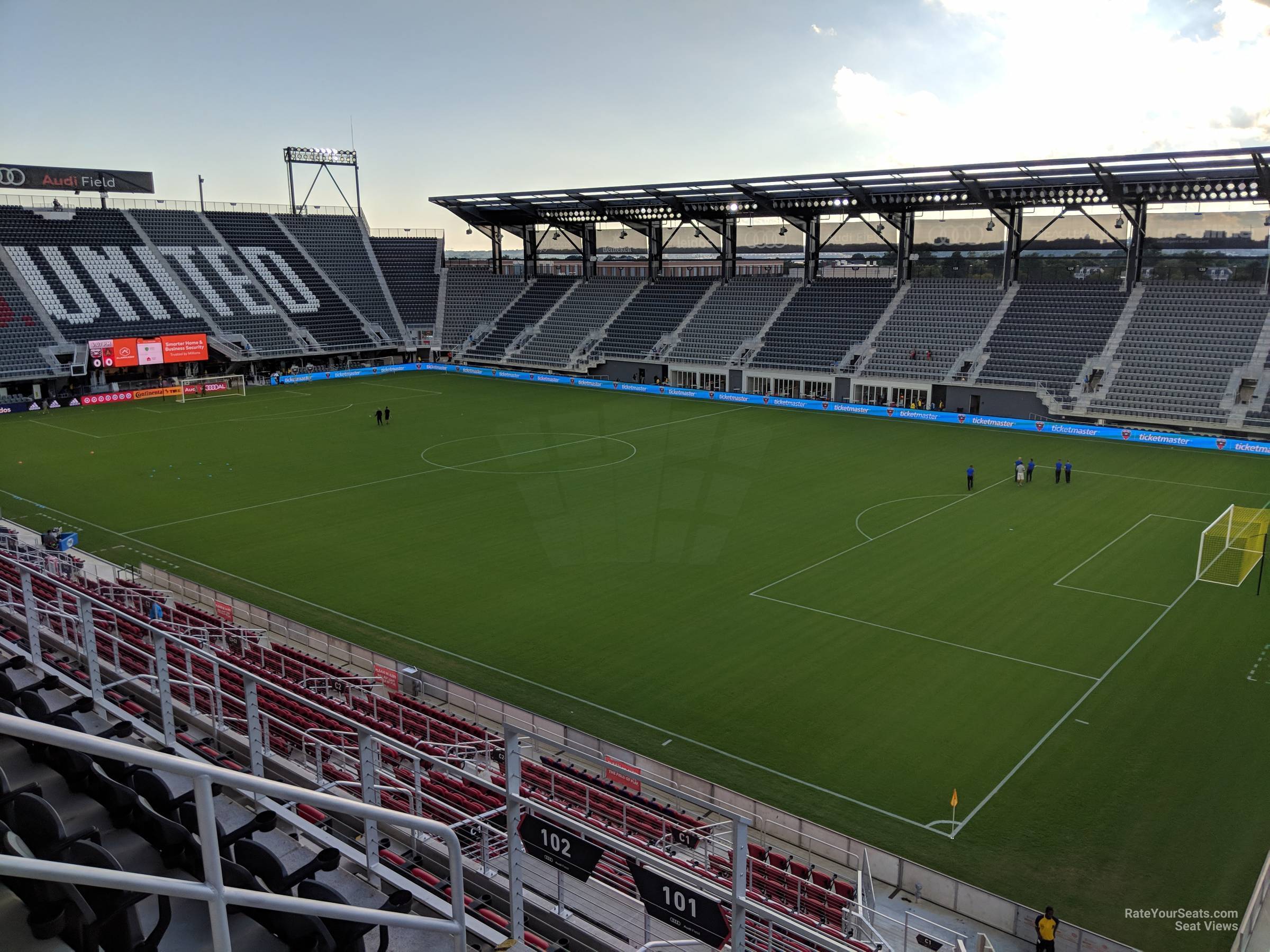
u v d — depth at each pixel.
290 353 88.50
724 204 80.94
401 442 58.00
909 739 22.36
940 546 36.75
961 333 71.75
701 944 10.43
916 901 16.39
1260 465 51.03
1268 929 14.64
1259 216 64.75
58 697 10.99
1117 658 26.55
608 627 29.06
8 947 5.12
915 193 68.75
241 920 6.71
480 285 103.88
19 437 59.97
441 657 27.11
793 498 44.00
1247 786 20.11
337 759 16.84
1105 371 63.81
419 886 8.39
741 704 24.14
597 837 8.06
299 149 100.81
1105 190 62.59
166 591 31.45
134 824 7.48
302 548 37.16
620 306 91.56
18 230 81.81
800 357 76.31
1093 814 19.23
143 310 82.69
